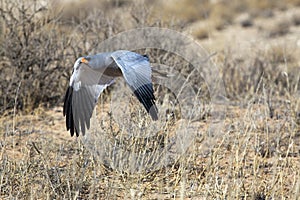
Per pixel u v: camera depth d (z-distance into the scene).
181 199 8.46
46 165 10.14
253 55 19.70
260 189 9.82
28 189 9.59
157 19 16.92
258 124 12.89
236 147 11.11
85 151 10.55
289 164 10.83
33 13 15.51
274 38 28.70
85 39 16.16
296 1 36.94
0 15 15.20
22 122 13.61
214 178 10.09
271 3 36.66
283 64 19.75
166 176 10.06
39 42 15.33
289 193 9.48
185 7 35.03
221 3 36.50
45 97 15.21
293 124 12.50
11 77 15.02
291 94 14.80
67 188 9.50
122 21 17.16
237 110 14.31
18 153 11.51
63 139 12.36
